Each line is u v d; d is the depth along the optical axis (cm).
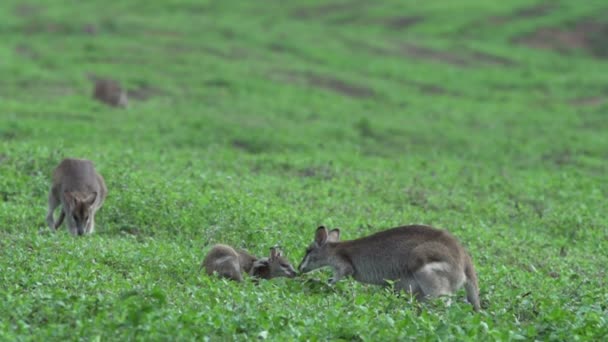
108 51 16438
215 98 13388
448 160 10069
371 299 3931
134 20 19500
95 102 11956
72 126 9956
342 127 11825
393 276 4203
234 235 5203
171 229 5394
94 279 3828
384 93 14888
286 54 17450
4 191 6075
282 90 14350
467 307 3628
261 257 4766
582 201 7700
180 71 15162
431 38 19675
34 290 3597
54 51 16325
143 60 15862
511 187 8125
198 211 5559
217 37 18438
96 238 4872
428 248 4075
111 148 8494
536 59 18262
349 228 5716
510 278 4675
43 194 6078
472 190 7888
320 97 14225
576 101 15262
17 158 6875
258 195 6425
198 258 4522
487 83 16338
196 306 3522
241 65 15962
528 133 12519
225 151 9538
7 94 12294
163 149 9175
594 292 4347
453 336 3266
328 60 17175
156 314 3144
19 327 3112
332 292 4272
